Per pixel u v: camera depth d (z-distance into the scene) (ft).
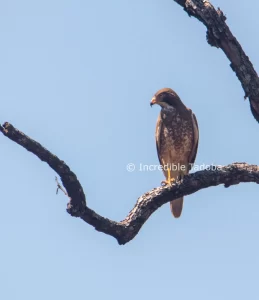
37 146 35.06
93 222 39.27
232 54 37.42
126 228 40.50
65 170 36.14
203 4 37.52
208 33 37.76
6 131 34.37
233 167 42.11
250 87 37.50
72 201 37.55
